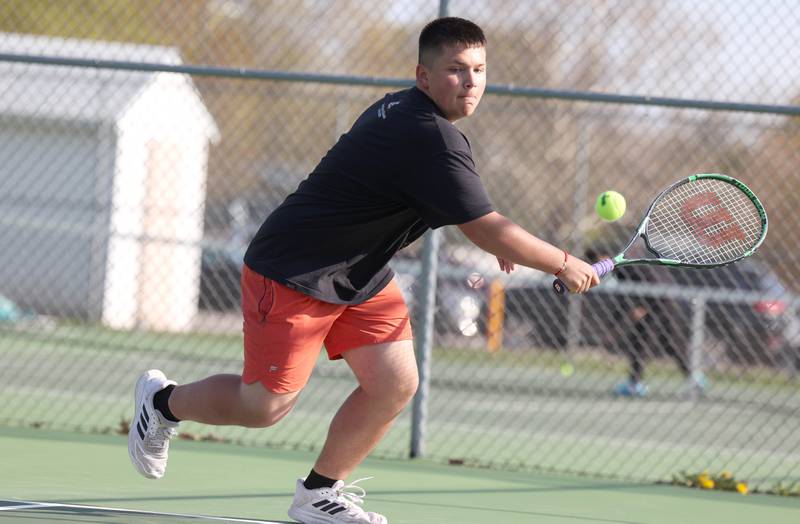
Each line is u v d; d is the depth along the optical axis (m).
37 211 44.97
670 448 25.83
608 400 35.50
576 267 12.84
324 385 33.25
